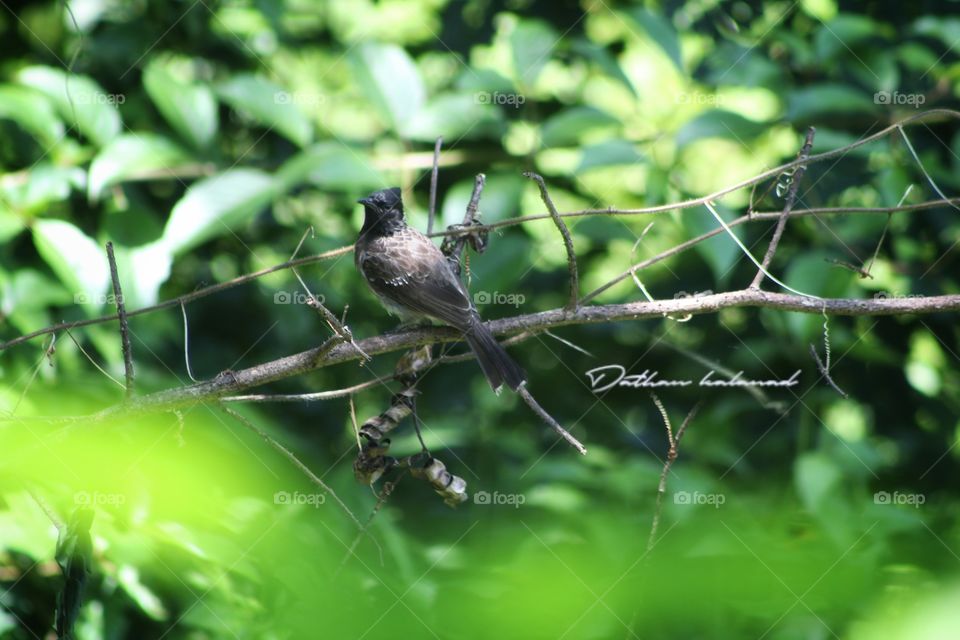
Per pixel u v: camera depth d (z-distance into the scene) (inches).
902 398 462.3
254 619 266.5
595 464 367.2
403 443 403.5
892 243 447.8
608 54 414.6
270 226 460.8
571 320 276.5
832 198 433.7
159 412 255.4
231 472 307.1
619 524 285.7
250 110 378.9
